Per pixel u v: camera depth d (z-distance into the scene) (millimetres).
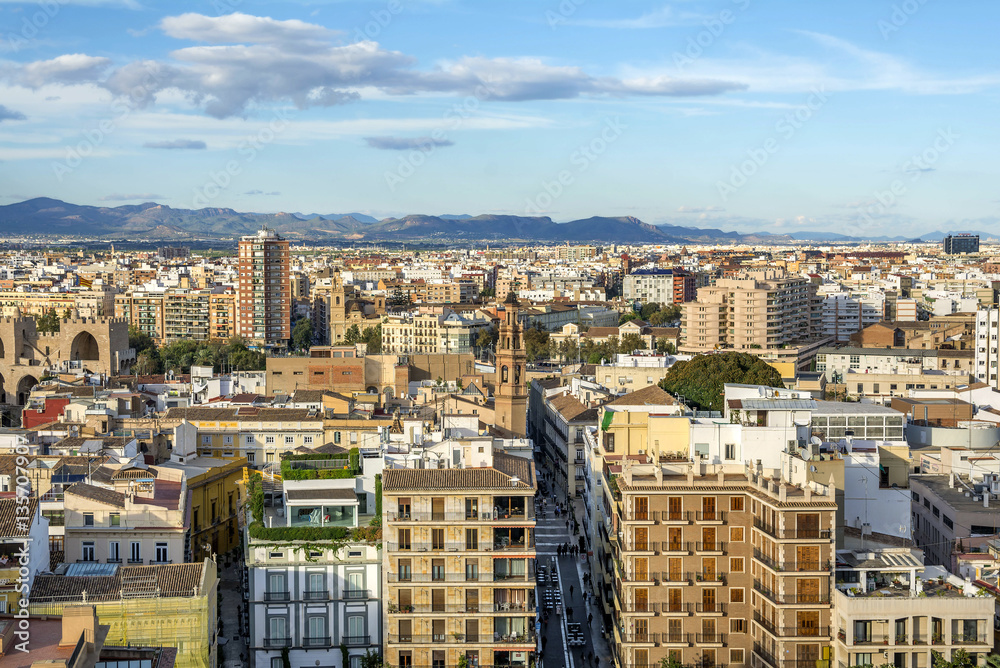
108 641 112062
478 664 128500
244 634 141625
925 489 165625
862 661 117438
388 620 128750
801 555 121812
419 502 129125
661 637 129125
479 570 129125
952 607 118125
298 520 136625
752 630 128625
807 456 134625
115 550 137750
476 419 172250
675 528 129625
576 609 162500
